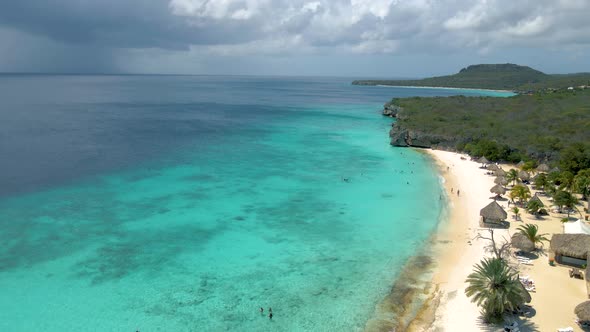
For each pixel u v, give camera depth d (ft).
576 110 398.21
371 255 139.13
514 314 104.58
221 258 135.95
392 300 112.98
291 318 105.09
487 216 160.56
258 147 319.47
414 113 462.60
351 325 102.73
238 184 217.56
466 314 105.81
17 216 166.20
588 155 236.22
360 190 210.79
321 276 125.39
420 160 283.18
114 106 620.90
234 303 111.14
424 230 159.63
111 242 145.59
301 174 240.12
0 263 128.47
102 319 103.35
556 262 130.93
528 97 545.03
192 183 217.77
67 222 161.68
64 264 129.29
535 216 171.63
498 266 104.78
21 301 109.60
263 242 148.36
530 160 260.01
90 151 288.92
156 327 100.89
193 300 112.27
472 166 265.34
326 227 162.50
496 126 354.74
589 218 167.43
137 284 119.44
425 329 100.73
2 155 268.21
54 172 231.50
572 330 96.78
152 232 154.81
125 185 211.41
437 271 127.95
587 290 113.60
